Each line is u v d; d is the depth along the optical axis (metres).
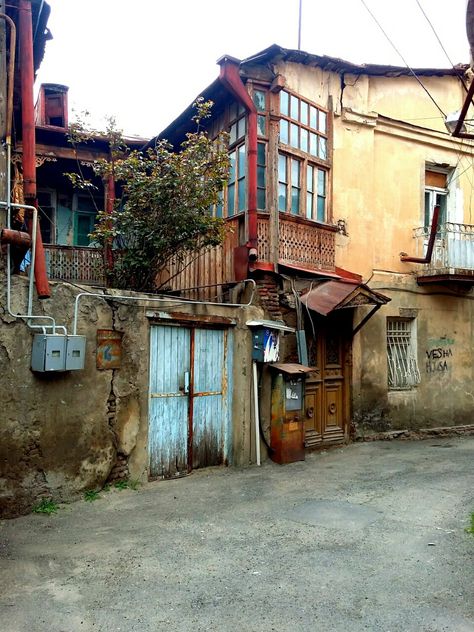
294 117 9.09
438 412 10.82
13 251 5.63
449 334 11.12
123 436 6.44
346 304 8.28
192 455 7.31
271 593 3.88
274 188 8.54
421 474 7.36
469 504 5.90
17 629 3.42
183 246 8.27
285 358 8.52
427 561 4.38
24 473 5.56
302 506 5.90
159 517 5.53
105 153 11.70
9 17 6.19
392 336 10.57
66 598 3.83
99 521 5.39
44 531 5.11
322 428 9.24
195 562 4.43
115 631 3.40
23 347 5.60
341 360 9.65
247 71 8.55
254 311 7.95
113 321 6.38
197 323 7.37
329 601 3.75
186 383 7.25
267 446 8.05
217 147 8.59
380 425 10.05
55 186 12.79
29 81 6.04
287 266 8.47
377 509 5.77
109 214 8.80
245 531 5.14
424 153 11.10
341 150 9.95
